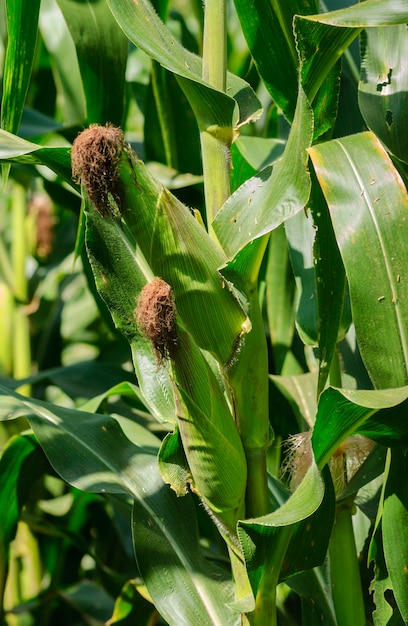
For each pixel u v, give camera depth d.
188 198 2.38
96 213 1.79
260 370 1.76
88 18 2.14
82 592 2.82
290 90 1.91
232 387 1.75
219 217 1.74
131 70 3.32
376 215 1.69
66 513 2.78
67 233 3.34
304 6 1.86
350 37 1.74
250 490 1.77
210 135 1.79
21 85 1.98
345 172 1.71
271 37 1.88
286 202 1.68
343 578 1.89
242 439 1.76
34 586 2.86
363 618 1.91
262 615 1.77
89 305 3.67
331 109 1.87
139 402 2.33
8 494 2.26
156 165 2.44
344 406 1.68
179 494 1.76
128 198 1.68
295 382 2.21
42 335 3.23
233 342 1.73
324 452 1.74
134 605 2.26
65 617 2.98
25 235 3.02
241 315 1.72
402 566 1.73
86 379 2.50
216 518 1.75
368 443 1.92
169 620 1.88
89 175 1.66
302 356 2.34
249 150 2.15
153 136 2.49
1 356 3.02
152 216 1.69
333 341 1.82
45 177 2.39
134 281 1.81
